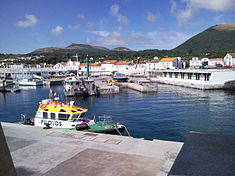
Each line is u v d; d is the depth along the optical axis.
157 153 7.78
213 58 142.75
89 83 67.38
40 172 6.57
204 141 5.00
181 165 3.75
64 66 164.12
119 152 7.96
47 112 21.02
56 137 10.09
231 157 4.02
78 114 20.95
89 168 6.70
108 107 42.25
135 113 35.66
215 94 56.12
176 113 34.84
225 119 30.36
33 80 96.81
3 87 73.00
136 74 122.31
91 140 9.47
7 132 11.19
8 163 4.49
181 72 88.94
